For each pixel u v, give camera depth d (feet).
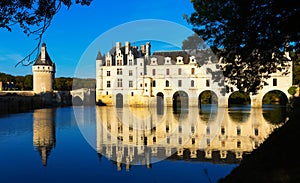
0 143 57.93
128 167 34.35
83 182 30.83
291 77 164.14
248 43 30.27
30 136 67.72
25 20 21.31
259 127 75.72
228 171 33.24
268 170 24.35
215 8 31.45
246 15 27.78
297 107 95.35
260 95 168.55
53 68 263.49
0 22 21.06
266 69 37.65
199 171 32.58
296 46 31.04
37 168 37.70
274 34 29.35
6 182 32.01
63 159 41.98
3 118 126.72
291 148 29.99
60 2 21.40
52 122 102.68
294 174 21.81
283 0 24.34
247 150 44.80
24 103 205.05
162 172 31.96
